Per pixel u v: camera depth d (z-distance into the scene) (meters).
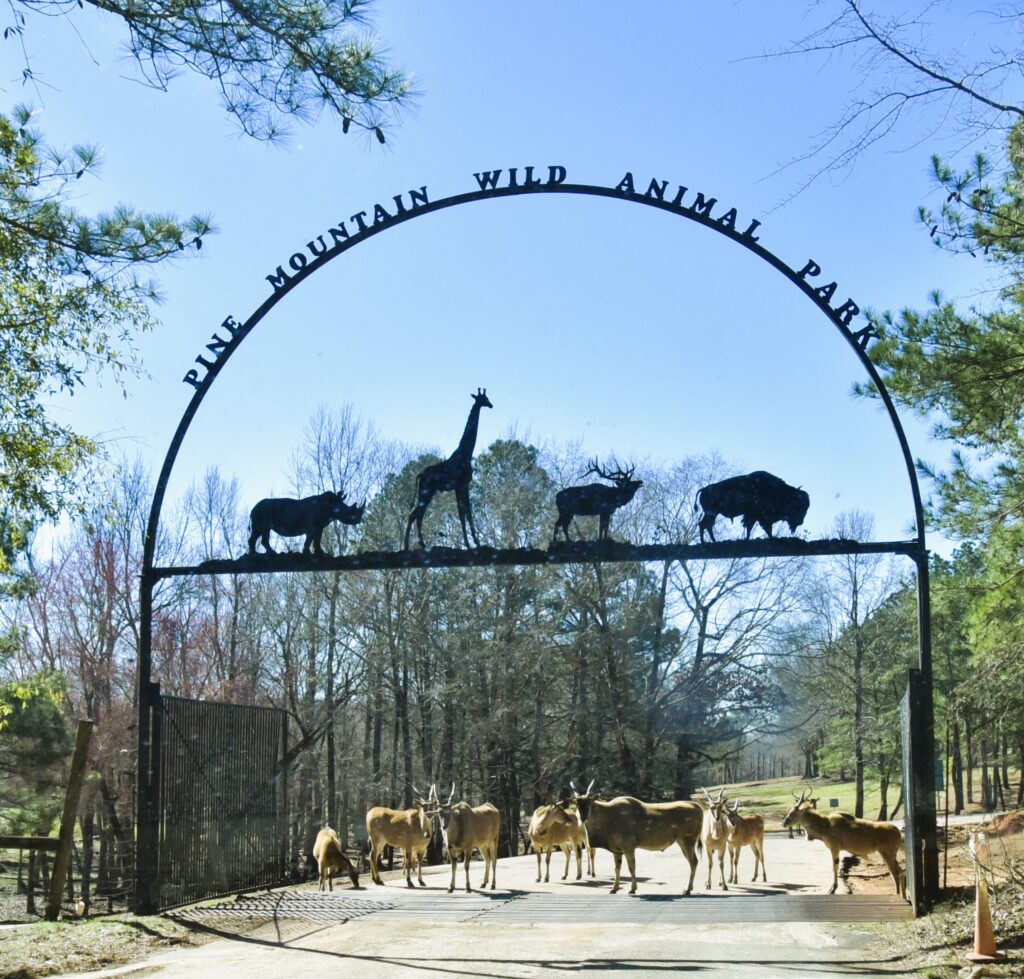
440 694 37.25
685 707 38.91
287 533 13.98
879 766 45.81
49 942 11.51
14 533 13.62
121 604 37.41
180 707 14.03
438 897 15.84
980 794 52.94
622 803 16.12
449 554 13.70
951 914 11.86
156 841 13.38
